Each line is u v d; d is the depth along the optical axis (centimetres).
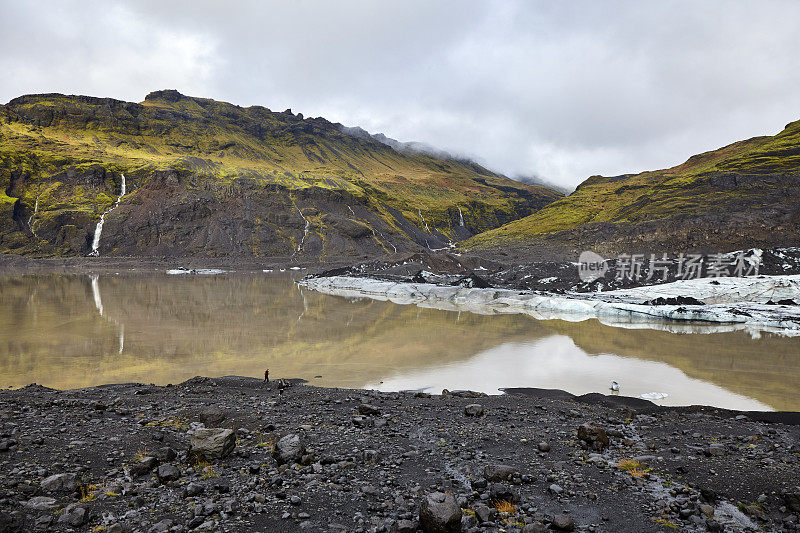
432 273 11988
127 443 1295
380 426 1683
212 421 1563
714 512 1001
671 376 3538
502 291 8894
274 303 7850
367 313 6994
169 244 18550
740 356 4284
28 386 2392
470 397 2478
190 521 857
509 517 954
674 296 7775
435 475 1205
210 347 4291
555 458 1374
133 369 3400
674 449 1437
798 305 7075
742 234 14212
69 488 967
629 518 973
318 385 3075
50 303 6900
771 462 1292
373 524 897
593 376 3512
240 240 19488
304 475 1141
